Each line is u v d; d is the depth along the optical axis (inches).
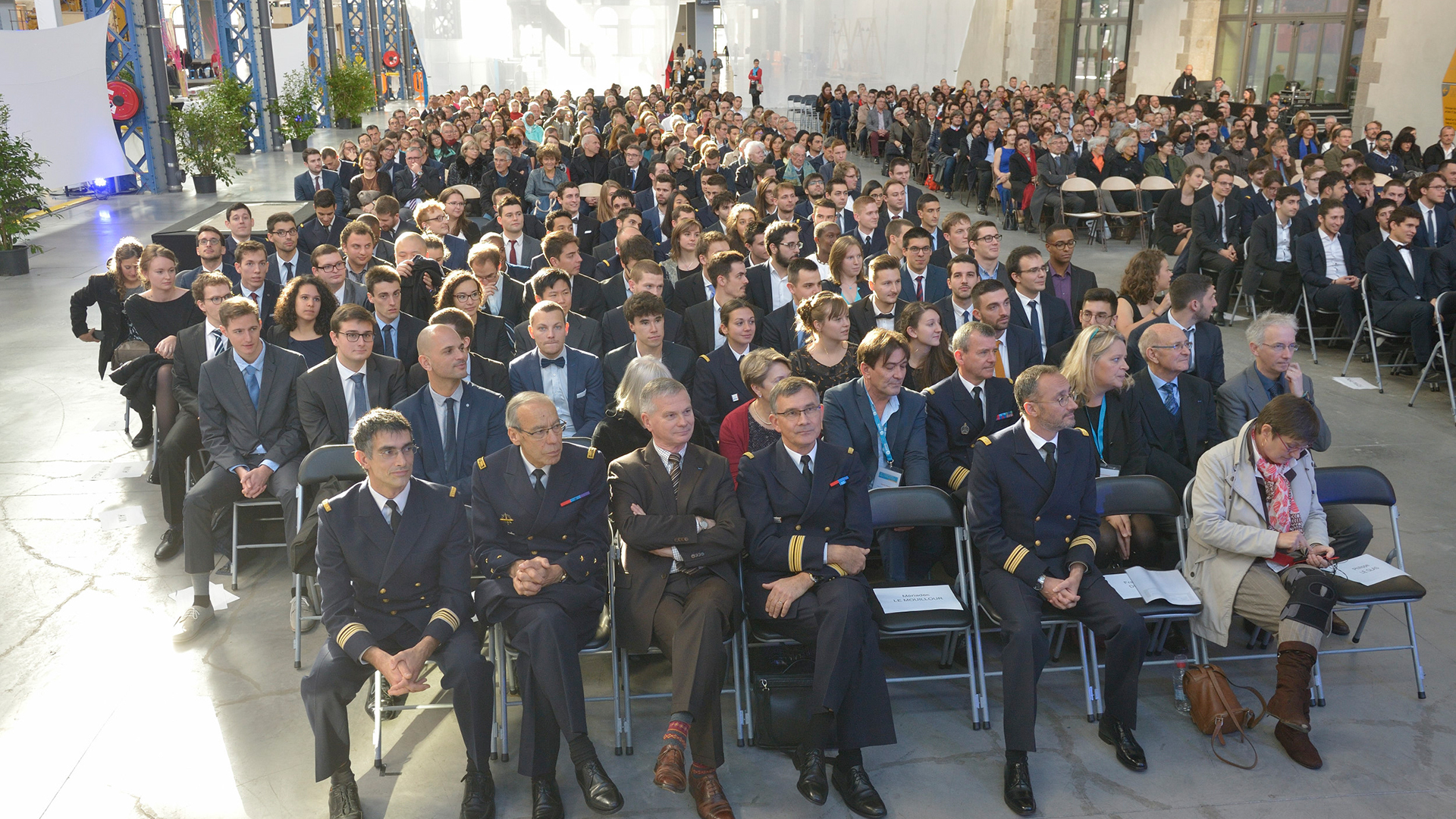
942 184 642.2
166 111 660.1
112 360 234.2
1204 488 148.0
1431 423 258.8
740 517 135.9
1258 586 141.3
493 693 126.0
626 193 331.6
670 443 137.6
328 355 195.9
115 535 196.2
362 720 141.9
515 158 465.7
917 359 186.9
